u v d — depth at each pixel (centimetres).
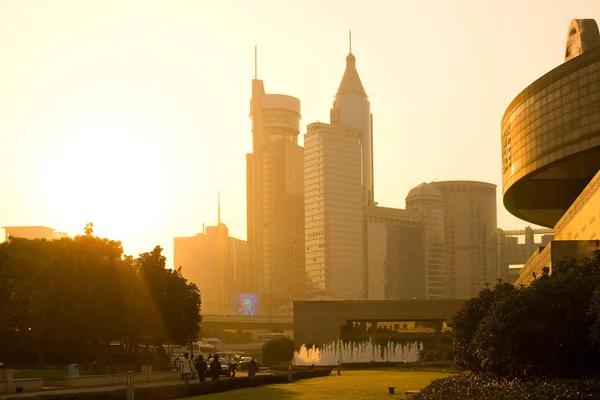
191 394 5184
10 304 7525
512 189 11312
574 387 3011
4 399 3969
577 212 8262
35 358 9119
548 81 9981
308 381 7019
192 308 8806
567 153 9512
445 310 15162
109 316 7806
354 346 14900
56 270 7894
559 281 3706
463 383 3866
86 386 5488
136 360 8488
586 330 3459
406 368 10150
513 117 11012
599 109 9144
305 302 15262
